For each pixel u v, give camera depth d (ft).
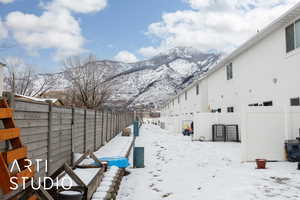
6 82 114.32
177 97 170.19
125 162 29.22
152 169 32.96
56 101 72.18
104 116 54.49
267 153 36.73
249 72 62.13
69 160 27.30
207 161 38.06
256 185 24.21
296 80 43.96
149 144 62.49
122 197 21.66
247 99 63.36
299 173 28.89
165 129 138.92
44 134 19.07
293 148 35.40
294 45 44.62
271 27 49.16
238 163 35.76
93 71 125.70
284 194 21.47
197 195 21.71
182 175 29.25
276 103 50.29
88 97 122.01
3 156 10.59
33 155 16.99
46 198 12.04
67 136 26.48
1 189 11.03
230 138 68.33
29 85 119.03
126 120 136.05
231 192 22.22
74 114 28.99
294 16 44.16
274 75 51.01
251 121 36.91
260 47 56.59
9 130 11.28
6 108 11.70
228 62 76.43
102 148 47.55
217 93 87.45
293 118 37.06
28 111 16.10
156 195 22.04
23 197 11.94
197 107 110.73
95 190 19.76
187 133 92.48
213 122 70.44
